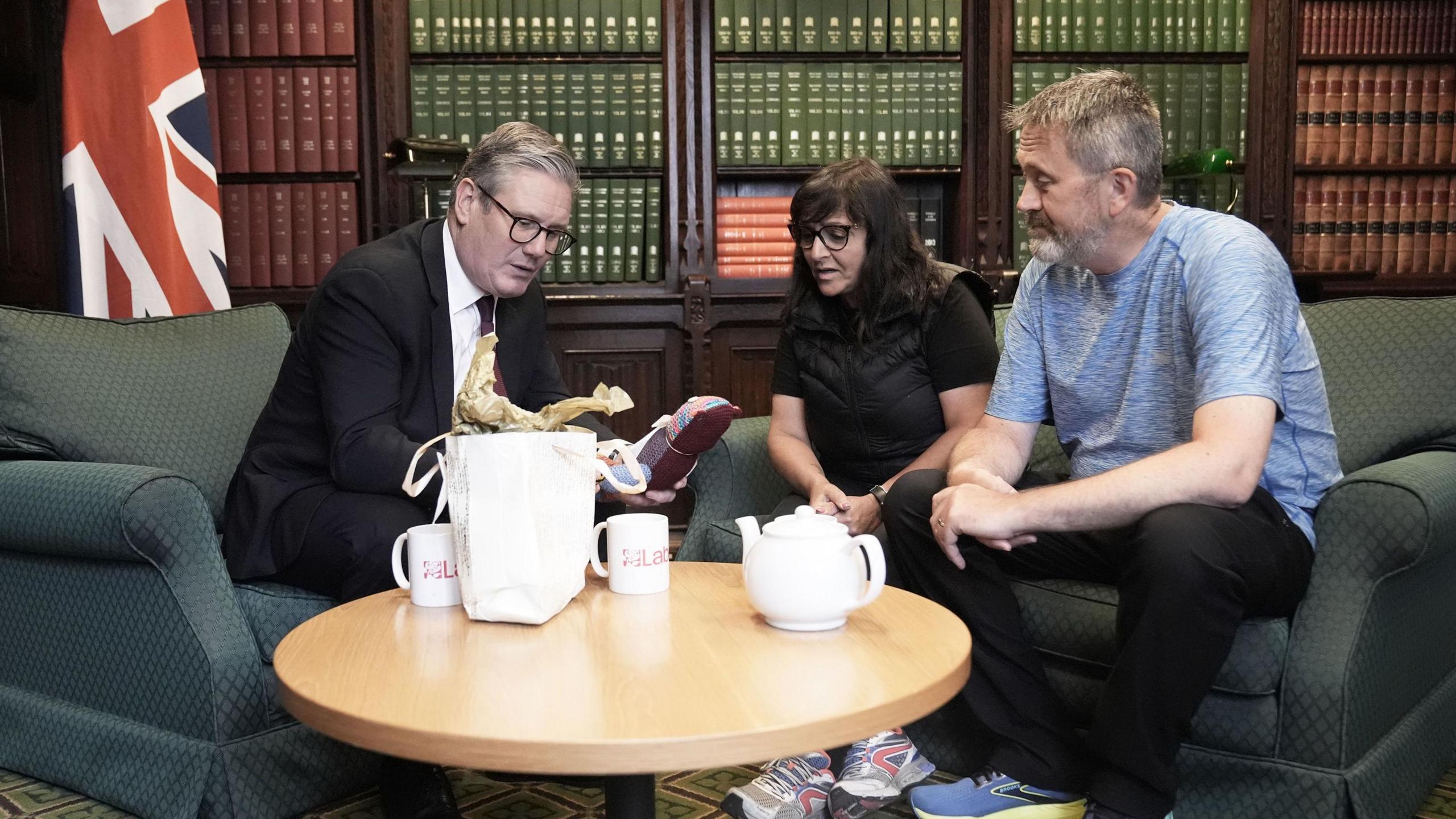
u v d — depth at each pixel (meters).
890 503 1.65
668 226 3.80
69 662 1.76
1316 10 3.86
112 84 3.01
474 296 1.86
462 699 0.99
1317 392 1.57
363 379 1.71
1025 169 1.62
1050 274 1.76
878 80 3.78
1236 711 1.50
